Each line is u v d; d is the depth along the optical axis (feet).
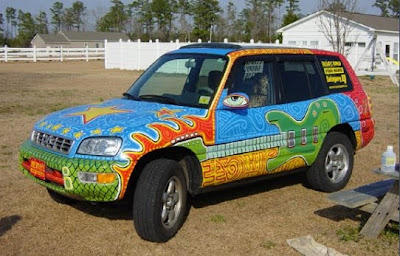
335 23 107.14
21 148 18.57
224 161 18.11
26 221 18.53
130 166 15.65
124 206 20.01
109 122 16.71
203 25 205.67
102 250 16.21
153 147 16.05
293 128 20.34
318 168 21.89
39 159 17.13
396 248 16.57
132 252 16.10
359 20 113.29
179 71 20.35
